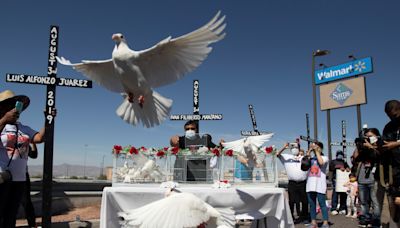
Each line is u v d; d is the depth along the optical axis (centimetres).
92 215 951
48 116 655
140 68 392
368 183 807
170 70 397
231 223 434
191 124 537
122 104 433
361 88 2328
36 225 735
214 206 446
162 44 369
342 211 1099
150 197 439
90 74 448
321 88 2569
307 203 886
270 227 486
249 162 479
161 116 411
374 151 459
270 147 486
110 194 440
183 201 343
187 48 377
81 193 1151
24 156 480
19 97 485
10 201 472
